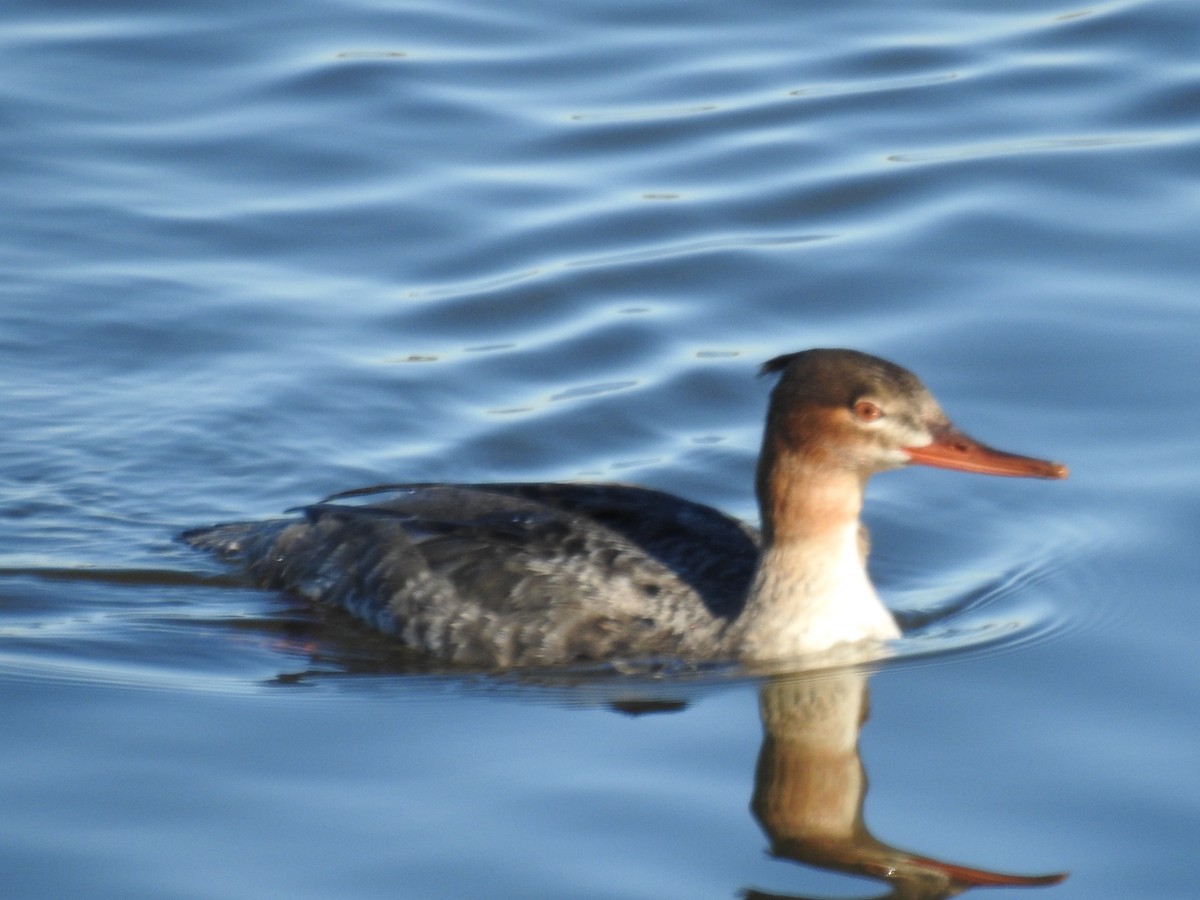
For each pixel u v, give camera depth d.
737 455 15.12
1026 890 9.86
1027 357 16.06
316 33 21.62
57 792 10.69
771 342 16.48
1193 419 15.10
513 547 13.09
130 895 9.73
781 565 12.56
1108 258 17.44
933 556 14.09
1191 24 21.45
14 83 20.50
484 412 15.68
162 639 12.98
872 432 12.06
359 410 15.70
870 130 19.75
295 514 14.48
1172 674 11.95
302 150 19.52
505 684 12.38
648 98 20.44
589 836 10.29
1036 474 11.88
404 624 13.15
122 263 17.62
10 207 18.42
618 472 14.91
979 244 17.78
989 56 21.05
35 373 16.14
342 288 17.39
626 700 12.05
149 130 19.81
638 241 18.02
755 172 19.11
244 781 10.84
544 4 22.28
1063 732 11.34
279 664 12.70
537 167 19.27
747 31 21.72
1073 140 19.39
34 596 13.53
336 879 9.88
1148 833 10.27
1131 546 13.66
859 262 17.59
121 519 14.57
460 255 17.88
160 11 22.03
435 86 20.58
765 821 10.51
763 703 11.95
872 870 10.06
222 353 16.44
